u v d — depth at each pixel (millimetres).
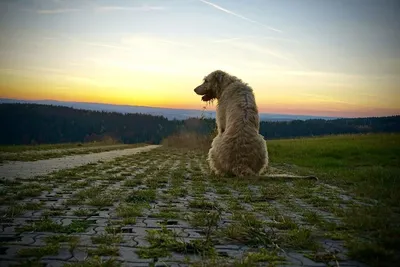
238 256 784
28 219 1098
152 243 861
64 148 6465
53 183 1937
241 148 2277
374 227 1020
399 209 1328
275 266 727
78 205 1346
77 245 835
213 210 1285
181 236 932
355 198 1630
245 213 1232
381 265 720
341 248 851
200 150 6871
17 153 4422
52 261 726
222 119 2521
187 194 1669
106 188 1799
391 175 2318
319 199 1548
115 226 1030
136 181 2006
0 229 973
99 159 3988
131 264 723
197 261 743
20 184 1854
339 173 2744
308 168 3449
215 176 2371
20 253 766
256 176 2227
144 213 1220
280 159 4703
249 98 2412
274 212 1253
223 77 2611
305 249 847
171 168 3025
